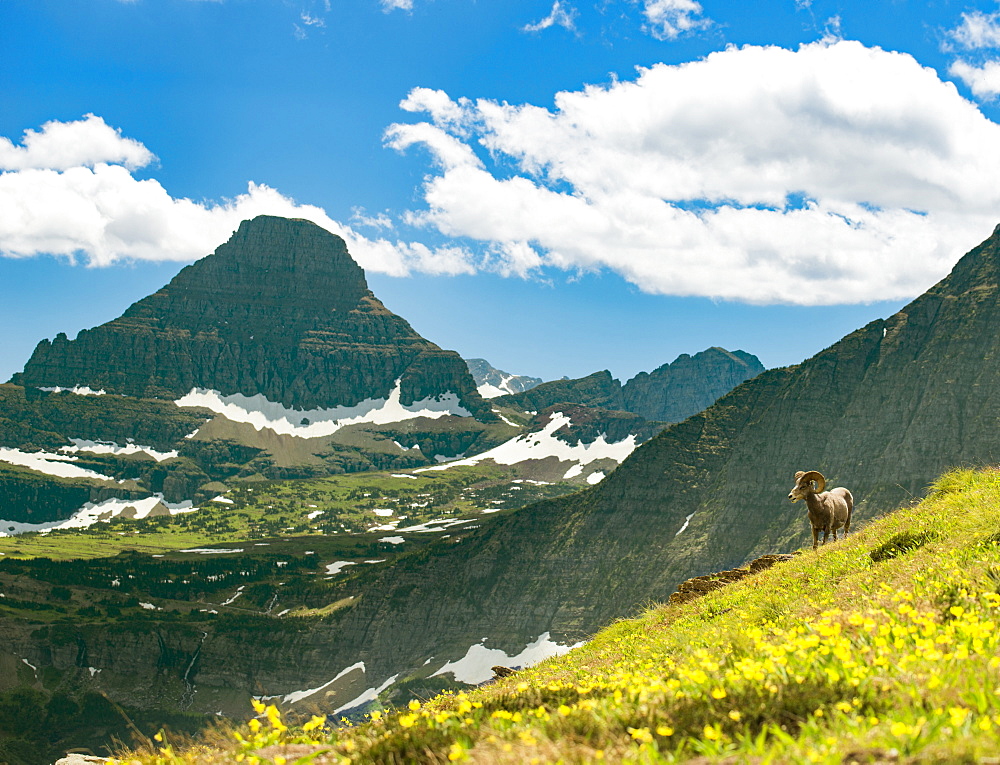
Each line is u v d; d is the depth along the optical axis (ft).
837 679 27.09
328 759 28.32
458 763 23.75
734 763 20.93
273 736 32.30
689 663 38.37
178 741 32.99
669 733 23.18
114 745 33.91
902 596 40.78
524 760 23.04
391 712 39.55
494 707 35.70
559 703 34.01
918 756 19.26
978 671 25.11
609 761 22.11
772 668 29.37
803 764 19.45
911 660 27.94
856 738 21.07
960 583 40.57
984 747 18.79
